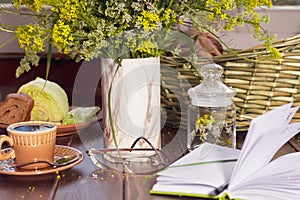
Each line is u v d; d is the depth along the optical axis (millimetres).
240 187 809
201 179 848
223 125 1066
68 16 916
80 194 847
